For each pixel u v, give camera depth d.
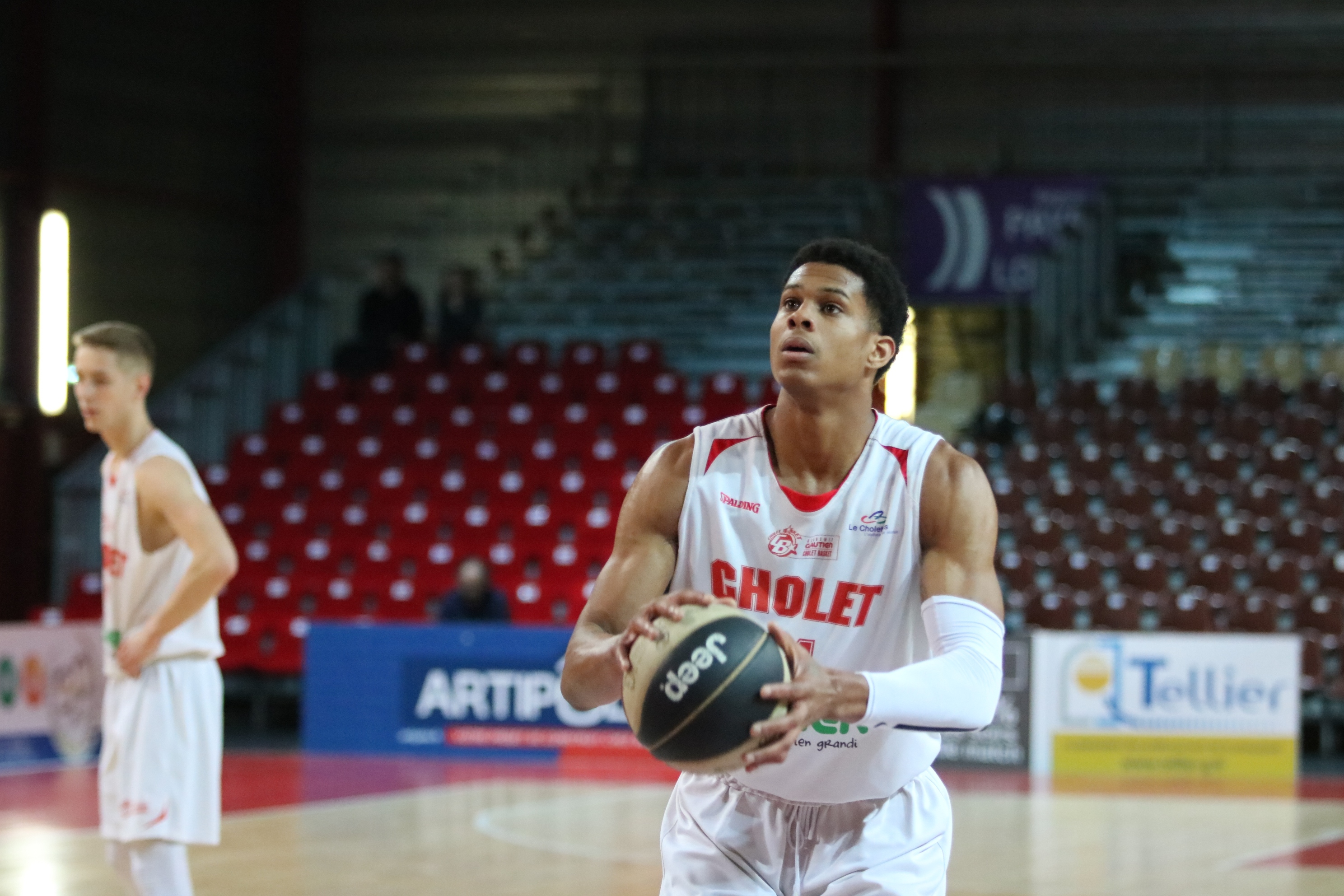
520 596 19.41
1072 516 20.17
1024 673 16.19
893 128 27.14
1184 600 17.72
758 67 27.11
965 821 12.76
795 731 3.74
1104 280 24.95
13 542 23.59
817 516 4.29
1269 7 26.58
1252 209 26.27
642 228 26.95
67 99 24.89
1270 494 20.31
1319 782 15.55
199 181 27.22
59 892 9.66
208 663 6.87
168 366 26.53
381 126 28.56
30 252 24.00
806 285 4.24
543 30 28.20
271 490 22.00
